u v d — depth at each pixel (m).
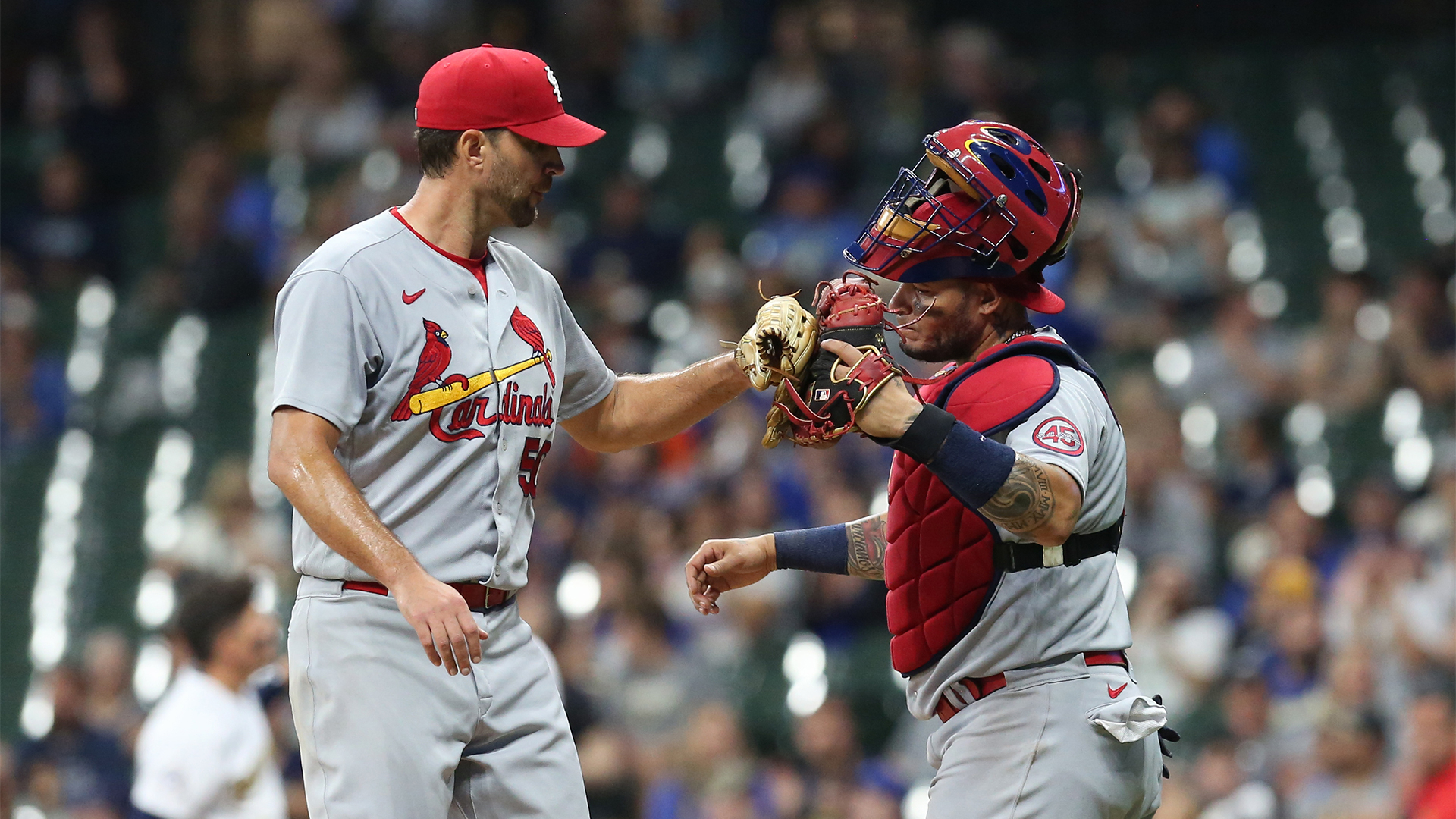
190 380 45.06
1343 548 31.14
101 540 41.69
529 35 53.72
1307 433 36.25
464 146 11.87
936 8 55.38
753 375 11.42
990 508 10.69
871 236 11.78
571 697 29.44
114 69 55.47
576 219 48.41
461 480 11.86
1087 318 38.78
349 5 54.94
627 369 40.72
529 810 12.20
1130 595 30.91
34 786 30.67
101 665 32.44
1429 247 43.22
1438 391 36.19
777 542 13.19
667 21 52.78
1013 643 11.52
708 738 28.70
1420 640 26.66
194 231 49.38
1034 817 11.44
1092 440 11.33
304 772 11.93
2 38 56.75
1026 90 47.81
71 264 50.75
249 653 19.00
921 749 27.95
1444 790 22.66
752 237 44.72
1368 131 48.12
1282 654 28.08
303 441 11.18
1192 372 37.25
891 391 10.85
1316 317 40.78
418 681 11.66
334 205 46.66
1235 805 24.73
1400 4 53.69
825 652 31.77
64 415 45.47
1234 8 54.47
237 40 56.94
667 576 33.28
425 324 11.71
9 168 53.78
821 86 49.03
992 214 11.35
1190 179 42.03
